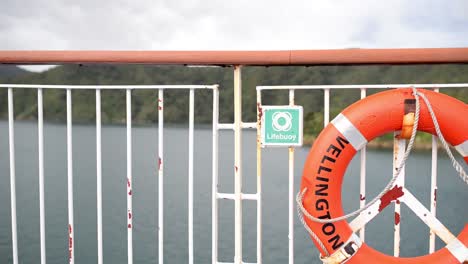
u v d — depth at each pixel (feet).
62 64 7.75
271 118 7.56
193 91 7.77
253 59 7.27
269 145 7.62
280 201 61.26
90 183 68.69
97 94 7.84
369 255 7.52
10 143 8.18
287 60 7.20
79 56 7.54
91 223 53.47
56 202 60.75
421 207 7.58
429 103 7.13
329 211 7.41
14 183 8.28
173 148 75.20
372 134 7.36
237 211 7.90
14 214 8.37
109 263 43.14
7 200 61.72
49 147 93.56
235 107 7.70
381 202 7.67
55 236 49.49
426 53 6.84
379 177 61.36
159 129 7.89
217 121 7.84
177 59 7.40
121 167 73.77
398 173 7.09
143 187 64.44
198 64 7.45
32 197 62.39
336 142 7.38
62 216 55.57
